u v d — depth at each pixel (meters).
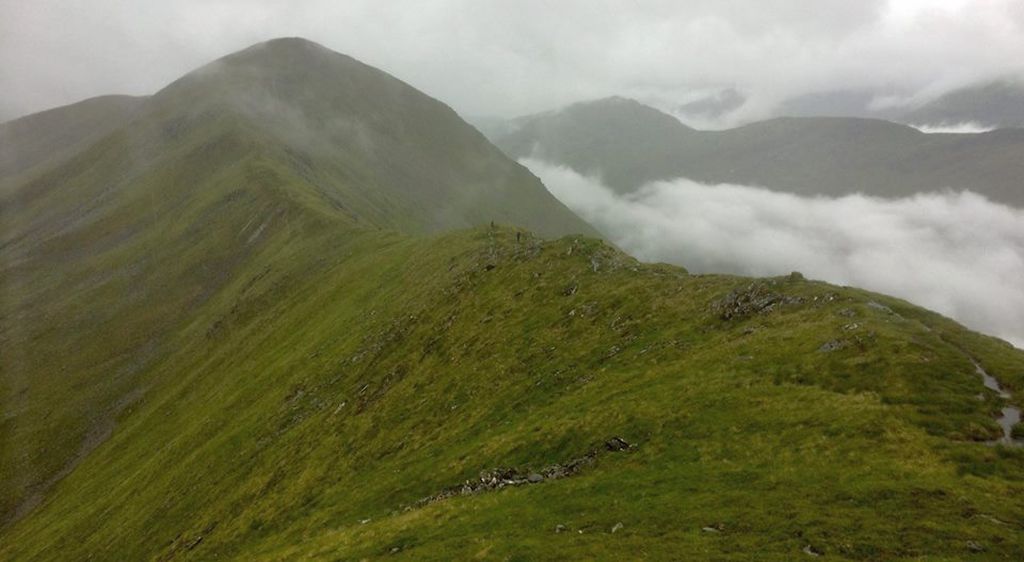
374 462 59.88
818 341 45.97
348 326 104.75
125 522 83.50
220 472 80.12
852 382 39.84
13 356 178.88
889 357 40.91
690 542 29.22
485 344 70.31
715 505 31.92
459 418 59.12
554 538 33.09
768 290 57.72
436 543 36.94
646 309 63.44
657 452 39.56
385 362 81.69
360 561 38.28
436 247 117.69
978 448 31.09
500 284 83.31
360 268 133.88
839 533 27.12
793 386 41.53
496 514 38.53
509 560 32.03
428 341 79.88
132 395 150.88
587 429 45.09
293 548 47.34
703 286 63.75
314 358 99.69
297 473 66.62
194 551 62.31
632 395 47.72
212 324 161.62
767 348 47.78
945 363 39.16
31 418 150.00
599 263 78.25
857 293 53.53
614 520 33.31
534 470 43.41
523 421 51.78
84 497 106.38
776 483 32.53
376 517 46.91
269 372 106.12
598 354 58.81
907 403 36.28
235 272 188.88
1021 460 29.77
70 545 87.38
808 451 34.50
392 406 69.06
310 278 150.25
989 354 40.41
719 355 49.47
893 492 29.19
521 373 61.59
